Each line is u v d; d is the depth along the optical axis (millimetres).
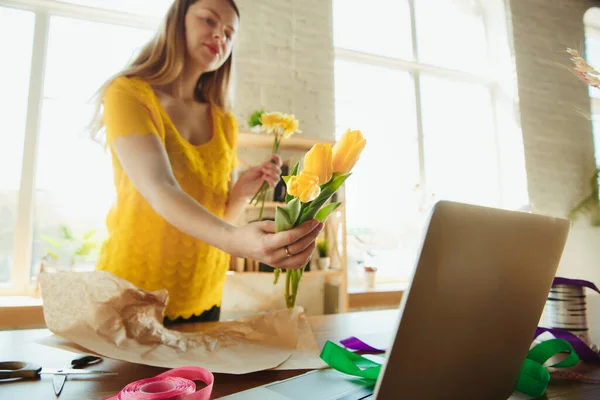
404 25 3379
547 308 672
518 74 3326
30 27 2332
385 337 760
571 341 603
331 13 2838
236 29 1075
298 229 448
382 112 3158
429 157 3219
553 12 3586
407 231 2979
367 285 2598
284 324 631
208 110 1135
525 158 3205
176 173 938
